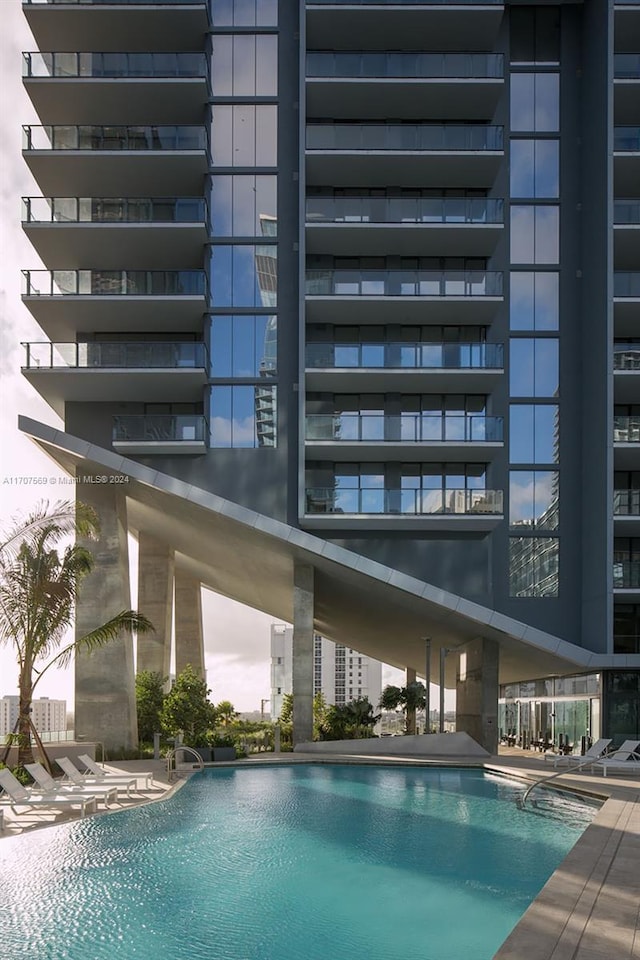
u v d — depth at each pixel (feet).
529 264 100.48
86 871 34.01
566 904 24.07
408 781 65.72
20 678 68.23
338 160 97.19
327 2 96.17
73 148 97.35
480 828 44.24
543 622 95.45
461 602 90.27
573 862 29.86
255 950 24.62
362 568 91.71
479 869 34.68
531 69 102.94
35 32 99.50
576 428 98.17
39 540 70.08
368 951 24.45
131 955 24.17
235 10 102.01
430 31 99.09
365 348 95.50
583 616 94.99
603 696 88.79
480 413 101.19
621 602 97.35
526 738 121.19
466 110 101.35
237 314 98.12
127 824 44.50
